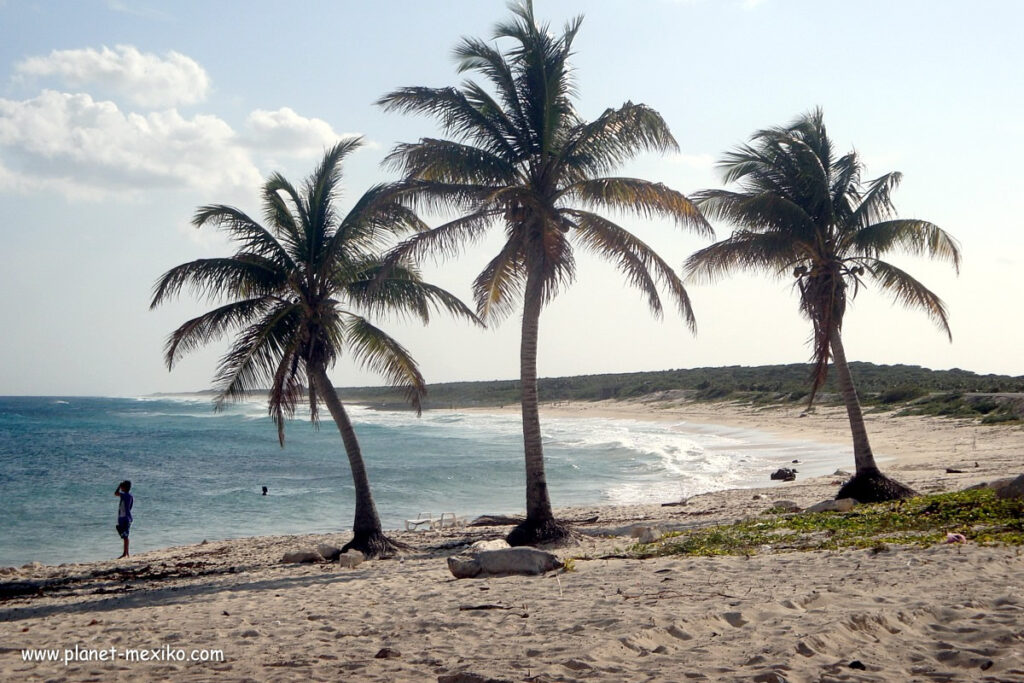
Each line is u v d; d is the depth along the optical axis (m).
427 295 18.06
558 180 17.88
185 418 110.56
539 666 6.05
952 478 23.34
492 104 18.05
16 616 12.68
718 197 21.05
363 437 69.62
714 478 35.28
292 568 16.19
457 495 33.12
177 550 20.81
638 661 6.07
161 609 11.80
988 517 12.57
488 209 17.09
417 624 8.28
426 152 16.86
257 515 28.62
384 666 6.48
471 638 7.38
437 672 6.17
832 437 50.22
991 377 85.81
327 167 17.88
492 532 20.61
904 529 12.73
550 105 17.27
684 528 17.16
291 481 38.19
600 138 17.19
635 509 23.58
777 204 19.92
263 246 17.23
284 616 9.84
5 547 23.14
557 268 17.33
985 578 8.34
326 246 17.28
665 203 16.70
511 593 9.87
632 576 10.30
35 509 29.53
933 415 52.53
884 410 59.94
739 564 10.60
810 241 20.11
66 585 15.86
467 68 17.72
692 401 97.88
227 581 14.81
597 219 16.98
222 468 44.34
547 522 16.64
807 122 21.19
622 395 117.50
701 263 21.27
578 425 82.75
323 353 17.50
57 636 9.86
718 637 6.63
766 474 35.53
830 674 5.35
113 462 47.50
